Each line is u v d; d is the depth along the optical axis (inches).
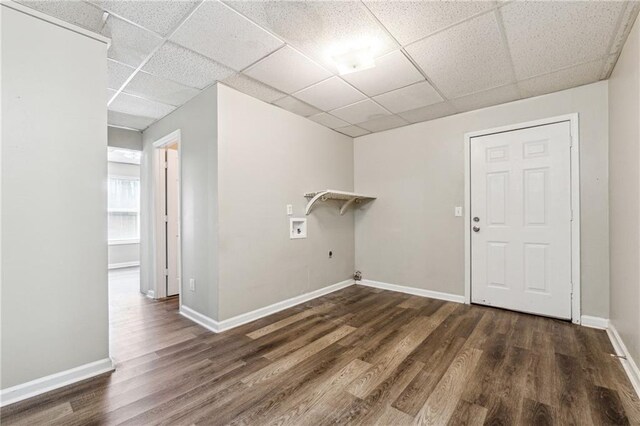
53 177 70.7
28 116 67.5
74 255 73.4
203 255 111.3
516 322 108.4
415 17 70.9
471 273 131.3
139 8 67.6
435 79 102.3
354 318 114.8
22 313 66.1
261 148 119.3
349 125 152.2
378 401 63.7
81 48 74.8
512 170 121.0
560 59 89.1
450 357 82.4
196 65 93.1
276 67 94.7
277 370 76.7
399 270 154.9
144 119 142.2
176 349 89.4
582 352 84.0
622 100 82.4
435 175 142.2
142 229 160.4
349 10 68.3
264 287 119.1
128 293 159.5
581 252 106.1
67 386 70.0
